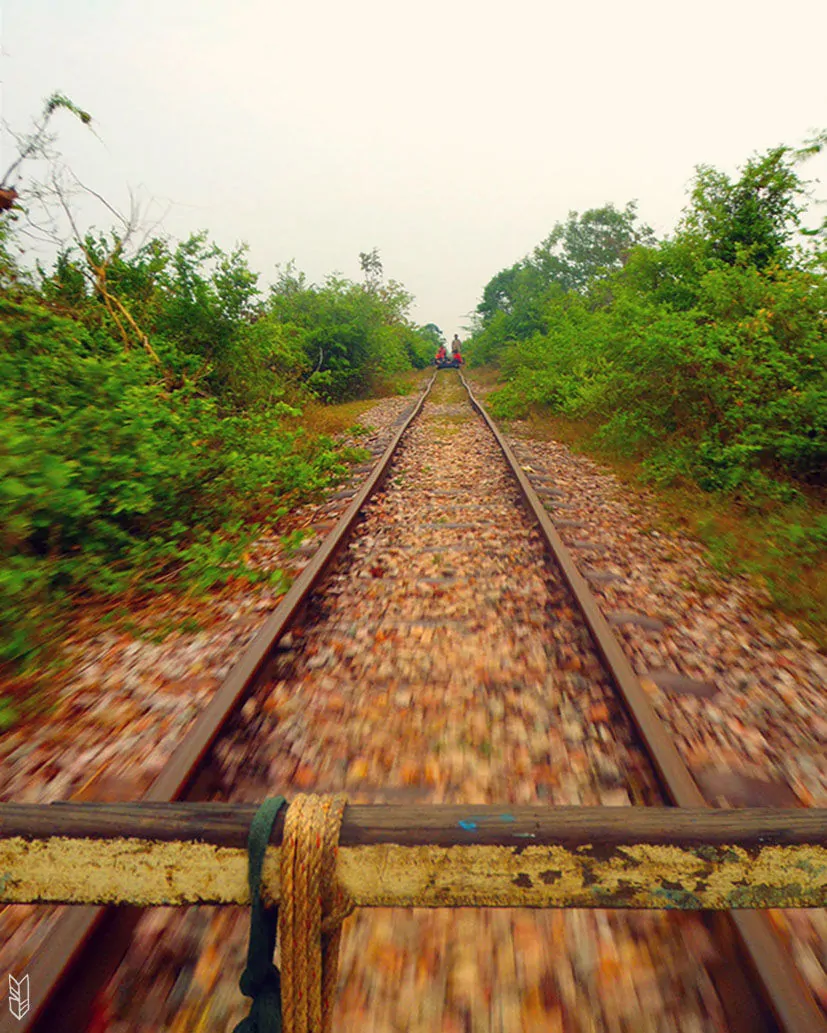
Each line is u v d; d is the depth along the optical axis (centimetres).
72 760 239
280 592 382
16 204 565
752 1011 141
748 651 307
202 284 798
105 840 84
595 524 519
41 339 500
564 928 163
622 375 740
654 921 164
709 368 632
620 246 4812
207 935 162
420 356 3638
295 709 264
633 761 228
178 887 85
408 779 223
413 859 82
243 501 561
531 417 1182
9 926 166
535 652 304
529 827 83
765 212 931
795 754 232
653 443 725
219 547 435
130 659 314
